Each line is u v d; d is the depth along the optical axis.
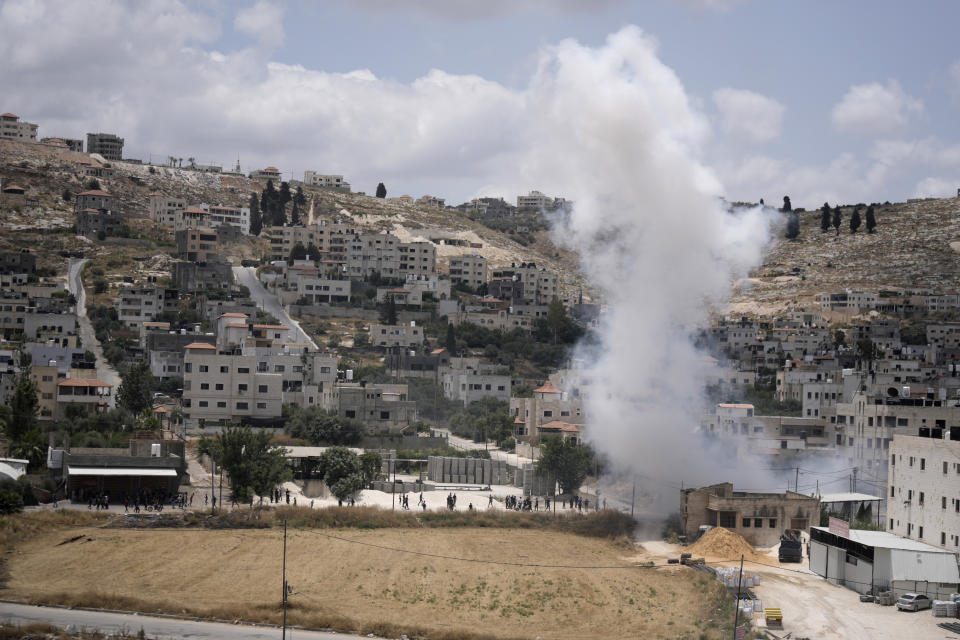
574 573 143.25
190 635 109.69
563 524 169.50
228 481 181.88
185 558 141.88
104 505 162.00
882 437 195.25
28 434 182.50
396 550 151.12
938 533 140.12
